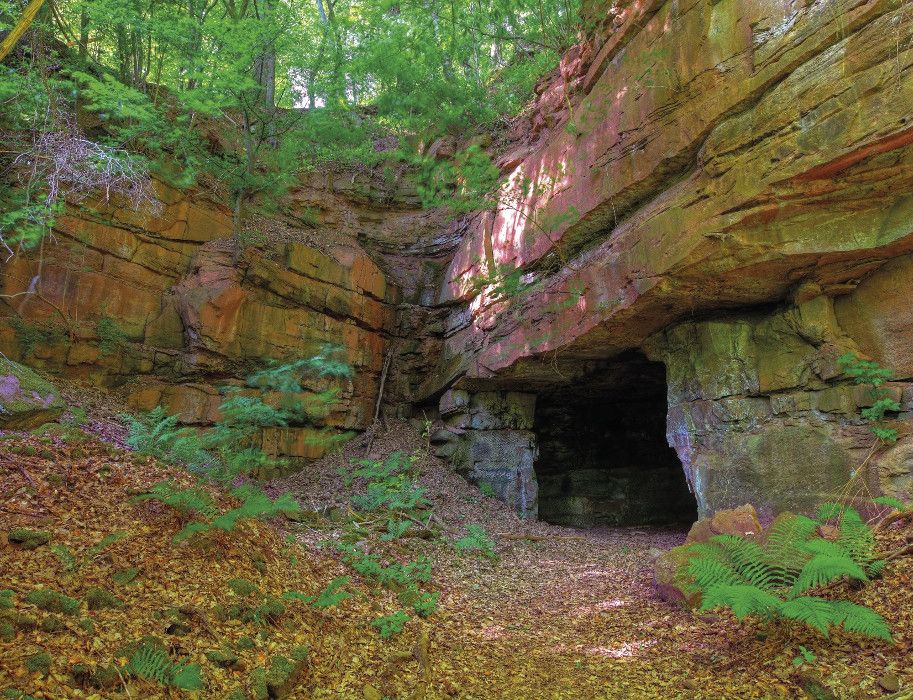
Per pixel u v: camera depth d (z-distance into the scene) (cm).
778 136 816
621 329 1194
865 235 832
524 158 1536
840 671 439
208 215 1499
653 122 1035
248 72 1368
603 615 698
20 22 485
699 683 471
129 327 1280
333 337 1616
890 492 788
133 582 458
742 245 880
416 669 494
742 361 1048
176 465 809
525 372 1498
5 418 703
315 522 959
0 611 354
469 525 1077
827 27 771
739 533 746
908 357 848
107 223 1289
